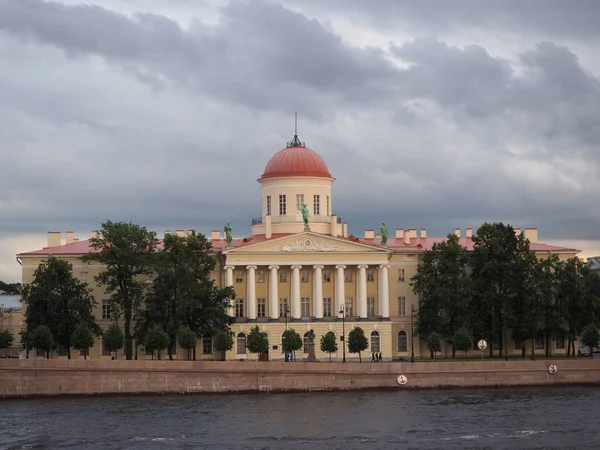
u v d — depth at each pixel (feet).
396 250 585.63
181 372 436.35
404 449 323.57
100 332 525.34
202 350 563.48
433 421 366.02
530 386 449.89
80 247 585.63
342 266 574.56
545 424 359.25
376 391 441.68
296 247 573.33
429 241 619.67
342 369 443.73
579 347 618.03
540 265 551.18
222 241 613.11
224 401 416.67
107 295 572.51
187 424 364.79
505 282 547.08
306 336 567.59
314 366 442.91
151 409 396.78
